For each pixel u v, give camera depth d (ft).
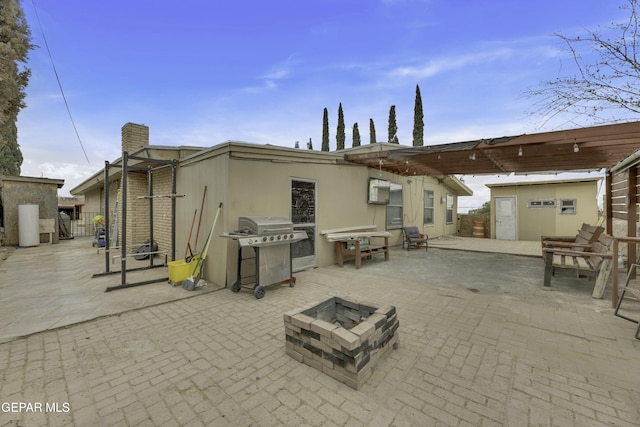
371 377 7.48
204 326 10.73
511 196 42.37
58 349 8.95
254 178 16.93
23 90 26.40
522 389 7.01
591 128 13.32
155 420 5.99
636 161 17.21
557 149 17.37
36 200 35.68
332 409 6.31
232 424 5.89
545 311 12.38
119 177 31.07
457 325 10.90
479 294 14.90
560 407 6.36
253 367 7.98
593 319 11.45
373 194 26.86
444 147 17.51
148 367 7.98
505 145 15.65
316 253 21.21
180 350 8.93
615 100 11.80
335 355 7.32
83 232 55.36
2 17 23.40
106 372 7.72
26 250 30.45
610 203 23.81
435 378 7.47
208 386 7.13
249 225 14.60
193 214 19.11
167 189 23.06
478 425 5.86
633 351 8.84
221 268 16.10
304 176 20.04
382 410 6.29
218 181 16.49
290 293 14.93
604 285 13.99
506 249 31.48
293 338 8.41
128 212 25.81
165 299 13.76
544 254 15.96
